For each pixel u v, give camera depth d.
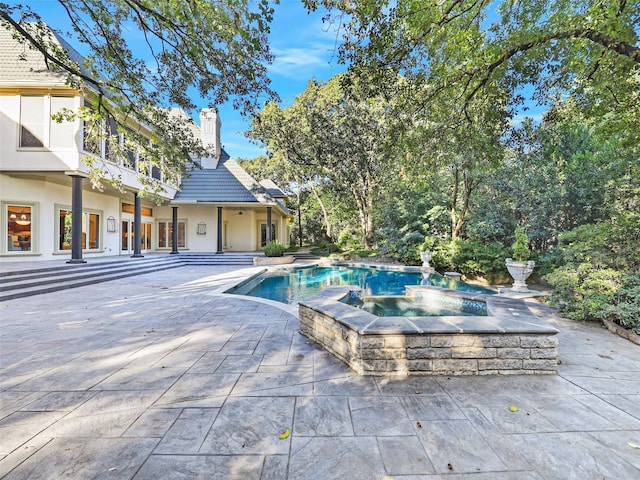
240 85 5.93
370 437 2.04
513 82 5.45
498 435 2.06
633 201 8.35
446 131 6.14
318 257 19.77
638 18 4.28
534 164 11.17
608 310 4.59
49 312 5.63
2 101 10.05
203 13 4.78
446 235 14.91
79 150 10.19
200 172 18.44
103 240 14.22
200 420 2.25
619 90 5.16
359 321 3.30
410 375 3.01
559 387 2.77
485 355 3.05
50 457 1.86
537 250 11.92
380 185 16.88
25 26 5.38
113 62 5.80
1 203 10.42
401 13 4.34
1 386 2.78
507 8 4.93
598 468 1.76
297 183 28.17
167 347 3.79
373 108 14.20
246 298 6.97
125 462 1.82
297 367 3.20
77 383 2.84
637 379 2.94
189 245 18.91
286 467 1.77
